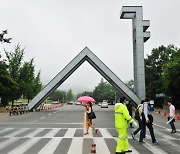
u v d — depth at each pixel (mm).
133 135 12531
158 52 64938
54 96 175625
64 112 39469
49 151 9289
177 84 40594
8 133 14469
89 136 13344
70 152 9102
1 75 39031
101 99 141750
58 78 44562
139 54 44438
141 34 45094
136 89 47781
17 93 43031
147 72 65062
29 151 9305
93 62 45312
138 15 45625
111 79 44812
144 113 11227
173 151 9461
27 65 44281
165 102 52406
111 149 9695
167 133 14961
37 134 14039
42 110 46812
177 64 39500
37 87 59375
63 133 14500
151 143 11266
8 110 40188
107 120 24562
